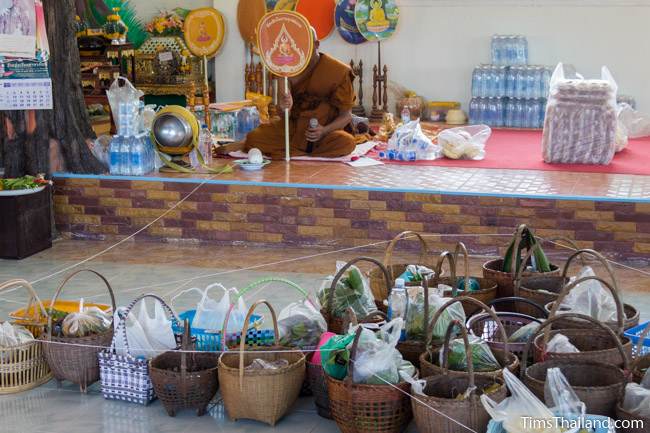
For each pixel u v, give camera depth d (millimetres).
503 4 11586
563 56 11555
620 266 6703
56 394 4434
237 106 10164
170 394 4082
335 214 7273
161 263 6859
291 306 4469
